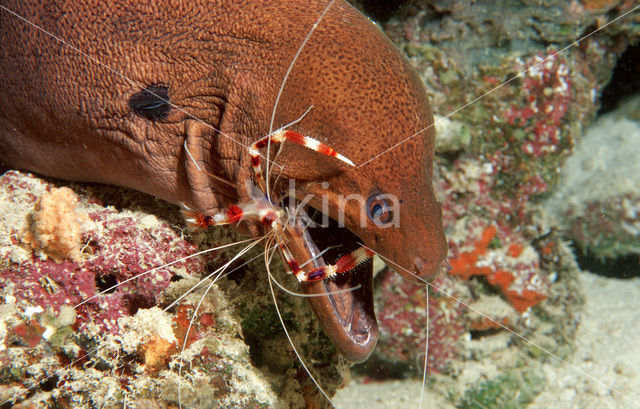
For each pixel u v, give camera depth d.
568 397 0.55
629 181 0.65
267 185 0.33
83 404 0.35
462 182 0.54
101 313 0.36
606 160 0.68
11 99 0.39
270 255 0.37
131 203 0.40
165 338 0.35
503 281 0.55
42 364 0.36
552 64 0.53
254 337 0.41
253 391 0.36
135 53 0.35
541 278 0.57
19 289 0.36
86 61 0.36
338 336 0.34
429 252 0.32
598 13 0.52
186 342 0.36
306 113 0.32
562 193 0.68
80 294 0.36
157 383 0.35
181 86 0.35
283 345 0.41
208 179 0.36
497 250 0.56
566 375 0.57
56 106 0.38
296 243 0.34
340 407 0.57
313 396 0.42
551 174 0.54
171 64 0.35
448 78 0.52
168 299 0.37
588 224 0.68
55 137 0.39
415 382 0.60
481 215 0.55
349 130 0.31
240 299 0.40
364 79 0.32
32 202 0.39
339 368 0.44
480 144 0.53
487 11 0.51
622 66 0.66
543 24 0.52
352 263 0.33
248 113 0.33
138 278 0.37
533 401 0.56
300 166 0.33
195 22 0.34
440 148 0.52
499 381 0.56
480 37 0.52
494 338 0.59
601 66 0.60
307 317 0.41
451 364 0.57
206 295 0.37
